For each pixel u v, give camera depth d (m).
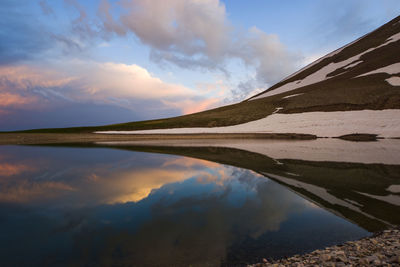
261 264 5.23
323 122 50.84
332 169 17.30
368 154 24.36
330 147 31.48
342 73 83.88
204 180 14.61
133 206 10.00
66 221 8.53
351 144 34.12
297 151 28.30
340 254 5.30
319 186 12.73
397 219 8.01
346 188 12.26
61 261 5.77
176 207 9.70
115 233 7.32
